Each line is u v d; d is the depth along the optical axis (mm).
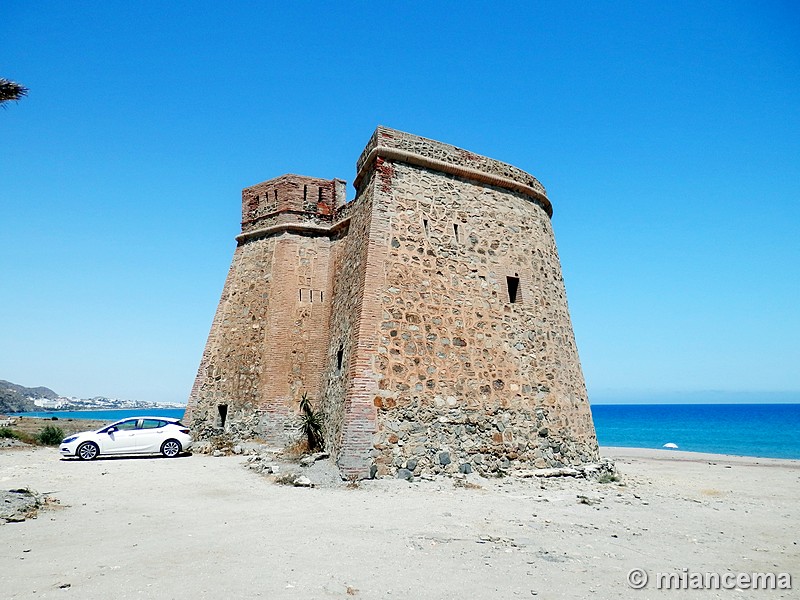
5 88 10297
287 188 21625
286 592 5285
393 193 15555
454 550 7078
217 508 9414
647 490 13906
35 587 5242
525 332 16469
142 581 5488
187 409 21203
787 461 27688
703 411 196750
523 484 13344
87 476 13023
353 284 15672
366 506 9883
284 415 18953
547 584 5918
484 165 17578
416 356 14289
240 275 21984
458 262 15961
